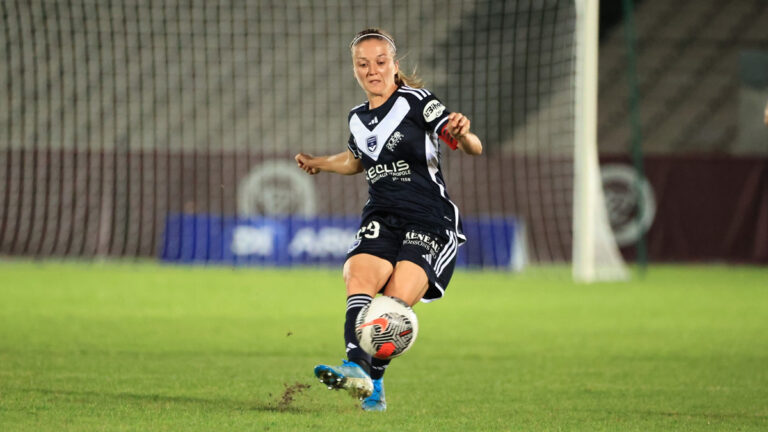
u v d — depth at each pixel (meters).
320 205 69.19
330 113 83.75
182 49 82.12
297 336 30.08
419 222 16.80
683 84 92.56
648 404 18.89
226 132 82.56
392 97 16.70
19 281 49.38
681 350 27.91
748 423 16.80
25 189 67.88
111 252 67.38
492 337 30.78
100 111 79.19
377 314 15.07
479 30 80.94
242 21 82.81
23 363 23.41
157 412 16.83
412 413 17.38
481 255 64.06
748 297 46.16
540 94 78.81
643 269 59.81
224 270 59.88
